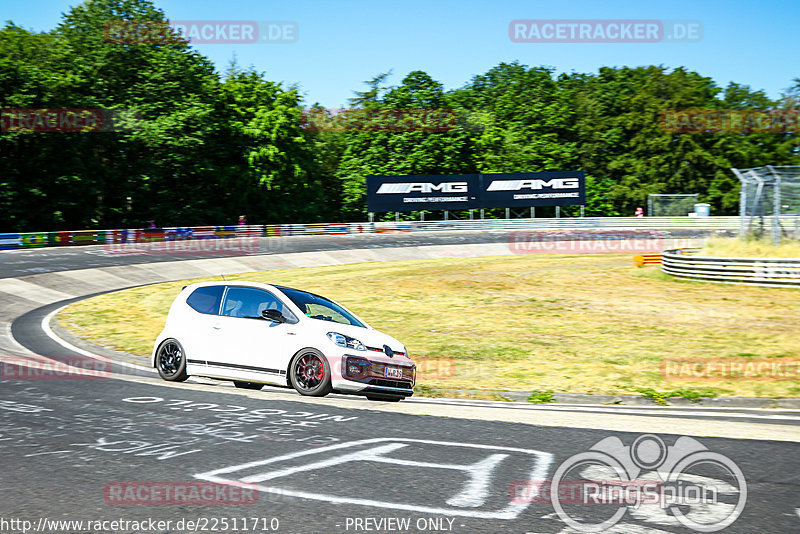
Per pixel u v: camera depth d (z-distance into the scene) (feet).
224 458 18.35
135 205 191.42
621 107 275.59
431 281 90.07
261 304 30.42
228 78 218.18
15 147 166.20
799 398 33.09
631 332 54.29
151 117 184.44
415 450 19.60
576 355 45.21
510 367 41.42
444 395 35.35
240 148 208.54
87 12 191.21
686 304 68.54
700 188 243.81
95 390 27.66
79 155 173.27
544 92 297.94
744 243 88.89
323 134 257.34
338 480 16.63
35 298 74.43
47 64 177.37
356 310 66.28
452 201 193.16
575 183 197.26
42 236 128.98
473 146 238.27
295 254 124.47
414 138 233.14
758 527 13.98
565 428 23.21
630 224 203.92
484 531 13.58
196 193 200.95
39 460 17.87
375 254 134.21
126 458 18.19
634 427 23.76
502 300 73.05
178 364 31.04
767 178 87.92
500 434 21.98
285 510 14.55
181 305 31.89
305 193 225.76
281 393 28.53
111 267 98.37
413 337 52.31
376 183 188.55
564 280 90.02
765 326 56.08
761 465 18.70
